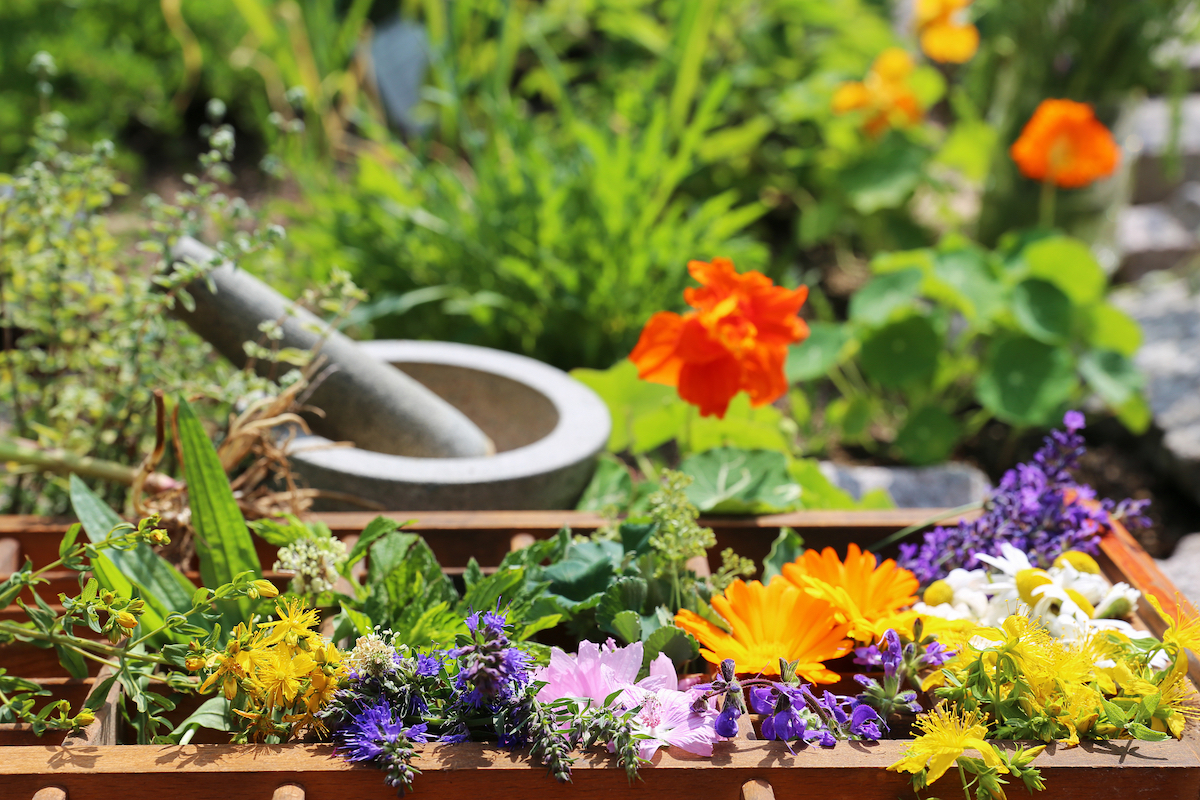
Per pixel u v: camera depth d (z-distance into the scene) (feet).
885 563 4.01
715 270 5.07
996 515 4.57
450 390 6.86
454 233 10.26
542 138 11.96
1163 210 14.11
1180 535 9.59
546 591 4.13
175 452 5.58
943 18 13.19
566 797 3.21
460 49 12.96
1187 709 3.41
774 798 3.20
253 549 4.10
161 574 4.00
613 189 10.21
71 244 5.83
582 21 16.21
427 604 4.04
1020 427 10.65
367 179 10.97
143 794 3.12
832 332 9.86
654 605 4.17
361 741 3.17
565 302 9.91
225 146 5.58
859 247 14.43
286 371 5.53
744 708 3.47
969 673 3.43
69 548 3.39
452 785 3.17
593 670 3.46
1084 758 3.24
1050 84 11.67
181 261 5.08
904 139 13.19
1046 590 3.80
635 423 6.82
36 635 3.30
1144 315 11.37
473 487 5.33
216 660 3.25
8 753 3.14
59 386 6.13
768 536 4.92
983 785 3.17
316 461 5.37
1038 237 10.30
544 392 6.47
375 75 14.60
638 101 12.16
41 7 15.35
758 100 15.05
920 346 10.03
